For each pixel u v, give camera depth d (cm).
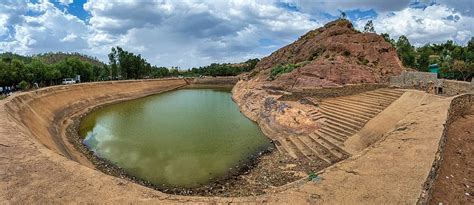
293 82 4397
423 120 1627
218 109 4853
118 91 6712
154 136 2914
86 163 2045
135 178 1825
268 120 3322
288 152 2256
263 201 969
